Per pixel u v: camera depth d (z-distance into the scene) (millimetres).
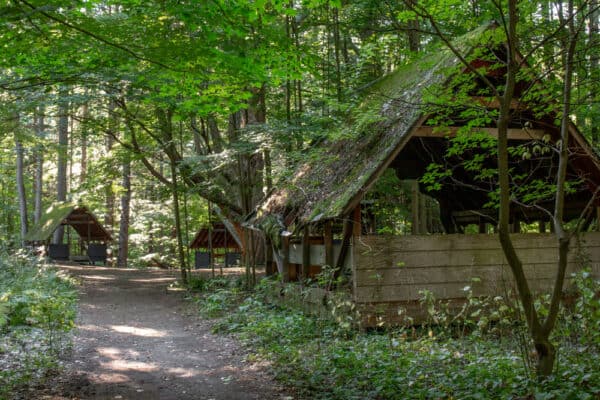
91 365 8266
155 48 7082
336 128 12281
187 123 19328
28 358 8039
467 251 10508
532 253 10844
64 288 16281
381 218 15359
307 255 12453
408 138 9648
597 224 11914
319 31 19531
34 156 30906
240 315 12234
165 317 13281
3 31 6676
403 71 13086
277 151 14562
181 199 25656
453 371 6828
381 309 9727
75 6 7004
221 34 7113
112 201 39844
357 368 7336
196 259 27562
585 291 6230
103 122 18047
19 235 32531
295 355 8352
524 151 9758
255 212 15578
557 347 6516
